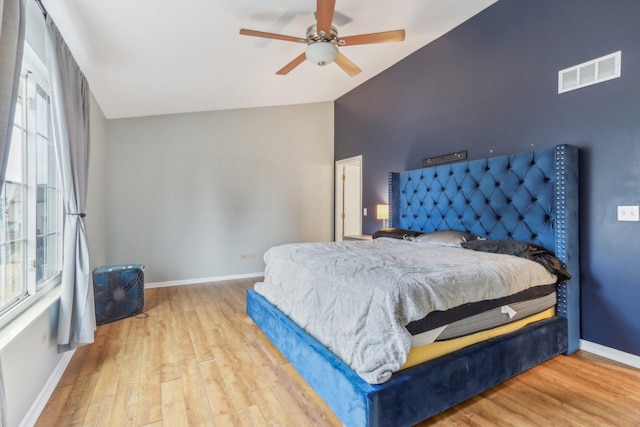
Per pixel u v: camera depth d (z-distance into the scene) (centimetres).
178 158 448
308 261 224
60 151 206
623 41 214
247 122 493
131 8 207
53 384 189
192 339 260
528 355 196
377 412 135
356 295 165
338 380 153
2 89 125
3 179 127
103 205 385
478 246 260
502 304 190
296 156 531
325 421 161
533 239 255
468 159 325
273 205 513
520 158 265
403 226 399
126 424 158
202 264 464
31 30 187
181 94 375
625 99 213
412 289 151
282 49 312
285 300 239
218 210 474
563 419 158
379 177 452
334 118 562
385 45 370
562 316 225
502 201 280
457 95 336
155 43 254
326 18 219
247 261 495
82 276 215
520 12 276
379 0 278
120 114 398
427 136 374
